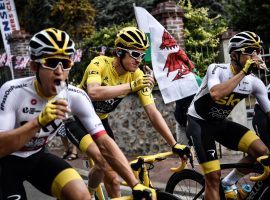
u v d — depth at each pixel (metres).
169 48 5.91
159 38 5.95
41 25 13.99
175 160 6.45
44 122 1.98
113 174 3.22
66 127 3.29
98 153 3.11
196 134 3.44
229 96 3.34
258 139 3.42
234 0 12.02
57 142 8.88
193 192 3.73
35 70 2.19
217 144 6.48
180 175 3.73
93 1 13.16
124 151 7.45
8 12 11.48
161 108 6.88
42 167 2.47
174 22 6.94
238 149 3.51
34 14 13.96
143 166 3.01
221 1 12.40
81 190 2.29
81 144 3.16
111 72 3.39
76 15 12.40
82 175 6.27
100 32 9.02
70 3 12.48
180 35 7.00
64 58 2.12
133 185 2.24
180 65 5.89
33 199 5.18
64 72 2.16
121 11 11.96
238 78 3.09
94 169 3.44
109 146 2.42
